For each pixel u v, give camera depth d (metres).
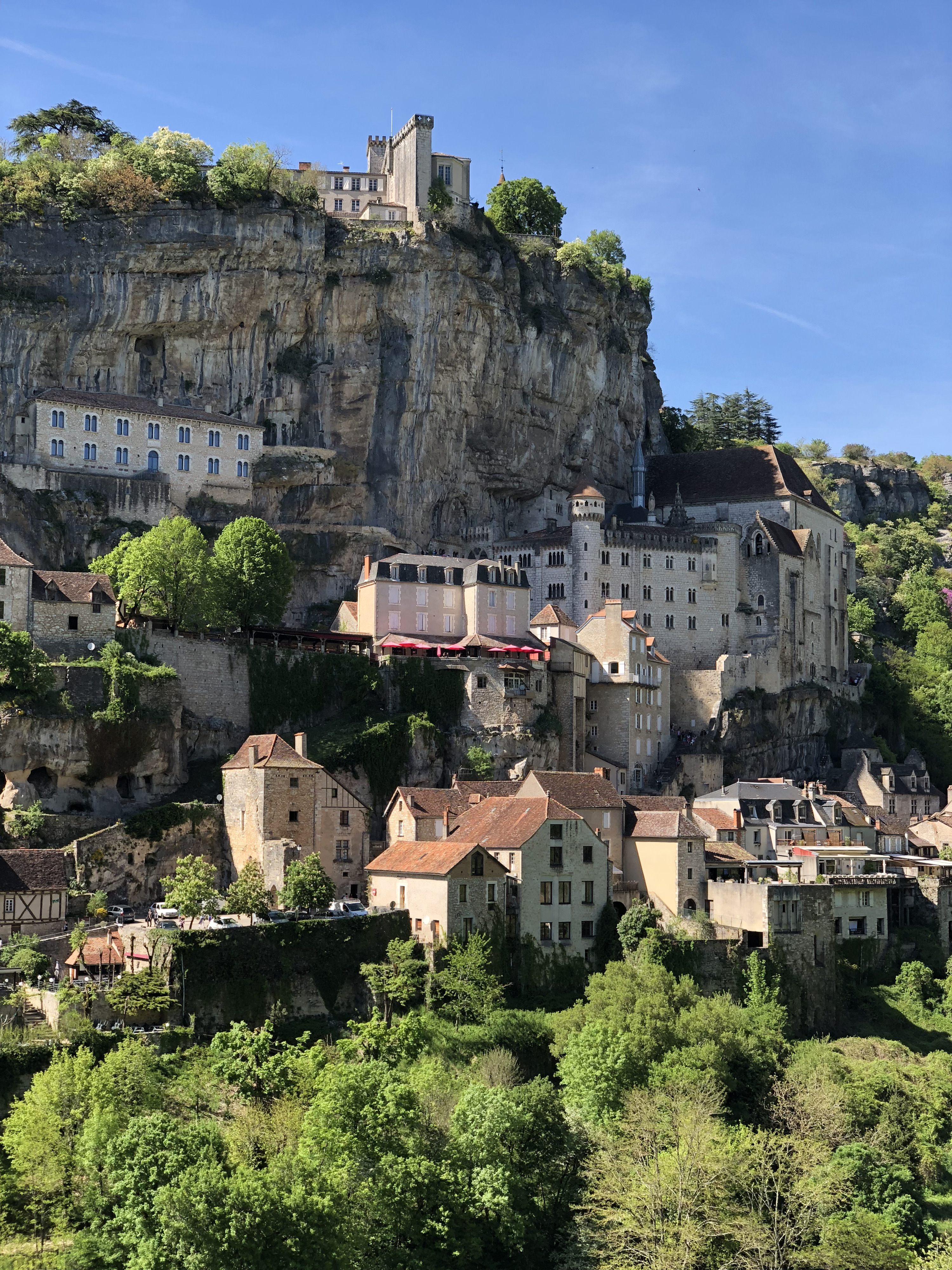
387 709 155.62
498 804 127.56
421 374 191.25
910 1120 108.12
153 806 135.25
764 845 155.88
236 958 103.50
